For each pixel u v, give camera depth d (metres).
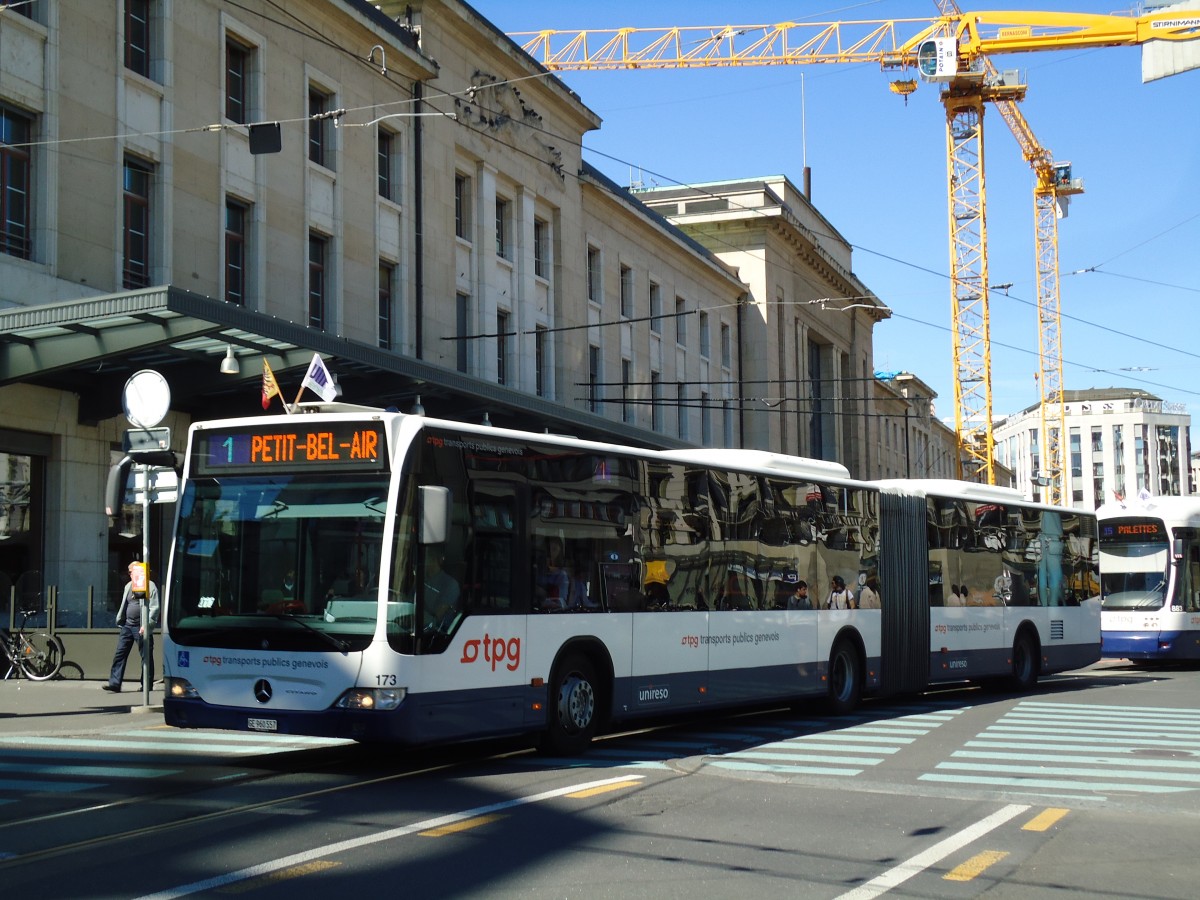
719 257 59.09
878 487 19.12
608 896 7.00
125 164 22.81
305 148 27.20
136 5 23.31
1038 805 10.05
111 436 22.41
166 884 7.12
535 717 12.16
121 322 18.38
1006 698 20.97
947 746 13.91
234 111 25.64
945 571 20.50
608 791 10.47
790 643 16.50
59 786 10.62
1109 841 8.69
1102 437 159.50
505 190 36.78
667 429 48.50
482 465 11.82
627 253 45.50
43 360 18.69
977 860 8.05
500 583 11.87
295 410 12.02
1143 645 28.94
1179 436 160.25
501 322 36.84
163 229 23.12
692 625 14.58
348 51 28.92
